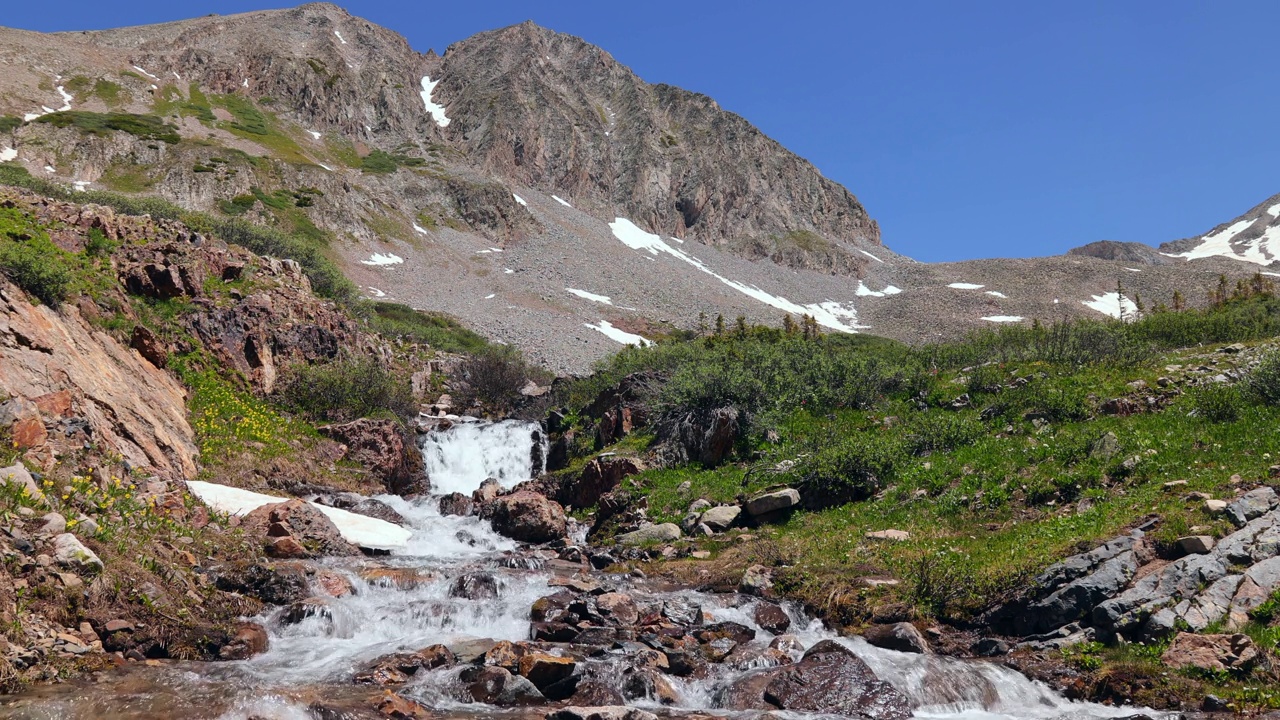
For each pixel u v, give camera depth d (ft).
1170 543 37.06
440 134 547.90
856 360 85.56
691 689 31.01
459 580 42.27
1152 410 63.62
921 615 38.65
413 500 70.90
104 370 56.90
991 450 59.06
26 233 70.64
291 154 395.55
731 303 405.80
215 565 39.27
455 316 262.26
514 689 28.58
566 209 510.99
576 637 35.50
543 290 345.31
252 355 80.79
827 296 504.84
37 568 29.63
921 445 64.34
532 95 601.62
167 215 151.84
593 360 232.32
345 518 57.11
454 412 111.14
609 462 70.74
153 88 419.13
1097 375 74.43
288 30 581.94
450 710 27.32
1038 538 43.19
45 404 44.96
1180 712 28.07
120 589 31.60
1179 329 101.30
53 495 35.63
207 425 66.54
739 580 46.14
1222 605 33.45
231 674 29.07
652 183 585.63
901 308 466.29
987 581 39.17
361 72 550.77
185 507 44.96
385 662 30.63
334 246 314.76
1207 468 46.11
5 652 26.00
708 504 60.64
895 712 28.86
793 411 77.87
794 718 28.12
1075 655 33.30
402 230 368.68
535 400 112.16
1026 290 505.25
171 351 72.90
